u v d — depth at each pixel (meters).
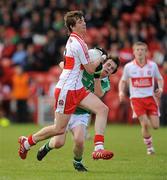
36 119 60.94
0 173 24.34
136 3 69.25
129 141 40.28
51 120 59.06
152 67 33.84
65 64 23.61
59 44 63.22
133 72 33.97
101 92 24.61
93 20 66.38
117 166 26.55
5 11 69.50
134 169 25.48
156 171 24.80
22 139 25.19
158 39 65.25
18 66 62.75
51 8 67.75
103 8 67.88
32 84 61.03
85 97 23.52
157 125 33.56
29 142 25.02
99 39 63.00
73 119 24.55
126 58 58.78
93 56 24.41
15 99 61.03
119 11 68.44
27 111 61.50
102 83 25.17
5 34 67.38
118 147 35.84
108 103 59.69
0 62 63.56
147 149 32.38
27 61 62.84
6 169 25.67
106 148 35.16
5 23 68.88
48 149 25.59
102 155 22.89
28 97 60.97
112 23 65.31
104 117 23.39
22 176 23.39
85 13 66.94
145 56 34.12
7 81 62.59
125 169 25.52
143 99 33.56
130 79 34.09
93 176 23.27
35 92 60.84
